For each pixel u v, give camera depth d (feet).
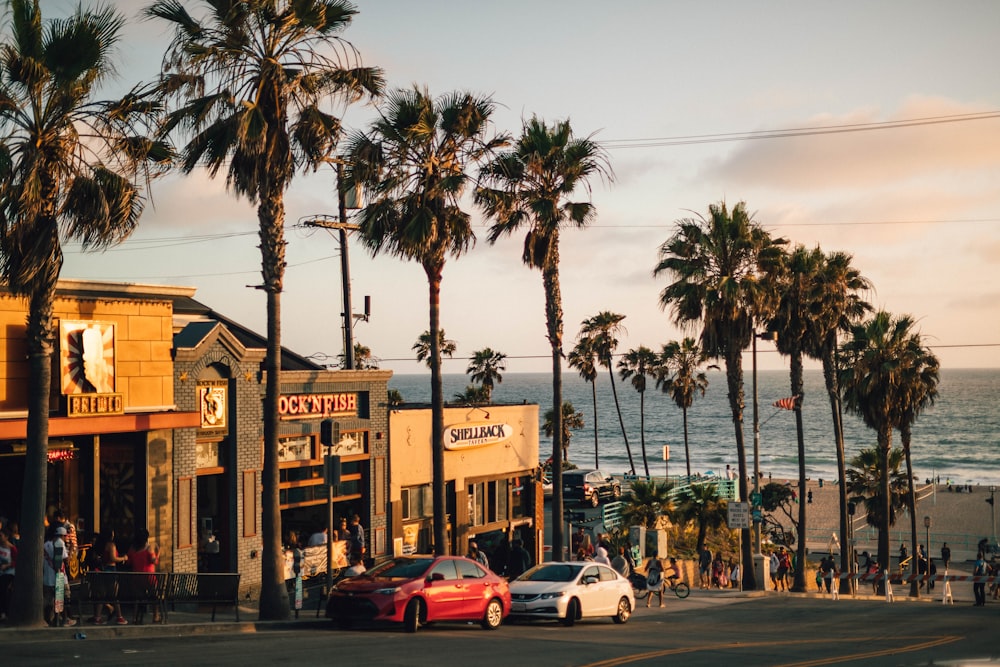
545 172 106.11
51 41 58.08
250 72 74.18
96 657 49.55
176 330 83.82
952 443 607.37
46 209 59.52
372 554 100.27
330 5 74.54
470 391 277.64
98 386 71.36
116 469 77.77
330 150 77.41
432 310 92.63
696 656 59.62
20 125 59.06
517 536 126.93
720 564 137.90
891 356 162.81
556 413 106.73
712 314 132.98
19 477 77.82
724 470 466.29
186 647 55.31
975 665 56.13
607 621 88.33
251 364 86.99
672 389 278.67
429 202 90.74
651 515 153.07
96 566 72.08
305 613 76.64
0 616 61.16
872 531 259.39
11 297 67.31
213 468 83.66
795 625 87.81
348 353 113.60
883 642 72.59
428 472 109.09
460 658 53.67
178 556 78.54
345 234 114.01
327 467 75.97
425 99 90.68
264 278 74.90
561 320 107.04
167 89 70.79
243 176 74.08
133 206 62.54
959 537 247.91
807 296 150.61
